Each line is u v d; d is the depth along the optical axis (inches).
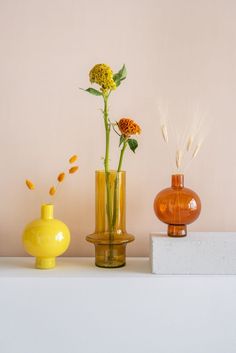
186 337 37.0
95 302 37.0
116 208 40.9
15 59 46.7
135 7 46.9
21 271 39.3
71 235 46.6
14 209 46.6
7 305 36.8
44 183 46.8
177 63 46.9
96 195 41.9
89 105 46.9
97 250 41.2
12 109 46.7
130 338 37.1
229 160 46.8
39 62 46.8
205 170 46.7
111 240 40.5
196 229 46.7
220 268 37.9
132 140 41.0
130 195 46.8
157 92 46.9
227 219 46.7
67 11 47.0
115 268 40.6
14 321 36.9
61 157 46.8
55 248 38.6
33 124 46.7
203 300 37.1
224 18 46.8
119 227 41.3
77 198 46.8
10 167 46.7
